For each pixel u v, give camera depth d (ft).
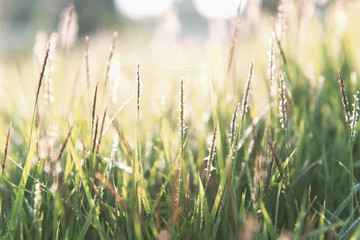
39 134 1.40
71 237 1.35
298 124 1.66
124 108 2.08
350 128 1.35
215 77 1.84
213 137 1.28
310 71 1.85
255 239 1.27
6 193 1.42
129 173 1.53
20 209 1.30
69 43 1.79
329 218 1.37
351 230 1.29
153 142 1.70
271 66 1.39
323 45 2.12
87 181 1.36
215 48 2.12
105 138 1.65
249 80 1.27
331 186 1.47
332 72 1.94
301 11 1.95
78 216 1.35
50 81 1.55
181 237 1.33
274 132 1.50
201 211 1.31
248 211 1.39
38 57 1.66
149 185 1.52
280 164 1.30
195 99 1.99
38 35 1.67
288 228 1.38
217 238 1.37
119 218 1.37
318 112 1.78
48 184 1.45
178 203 1.36
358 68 1.98
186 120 1.79
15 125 1.75
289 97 1.57
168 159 1.51
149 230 1.36
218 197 1.29
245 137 1.56
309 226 1.27
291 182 1.49
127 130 1.83
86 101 1.87
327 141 1.72
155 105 1.91
